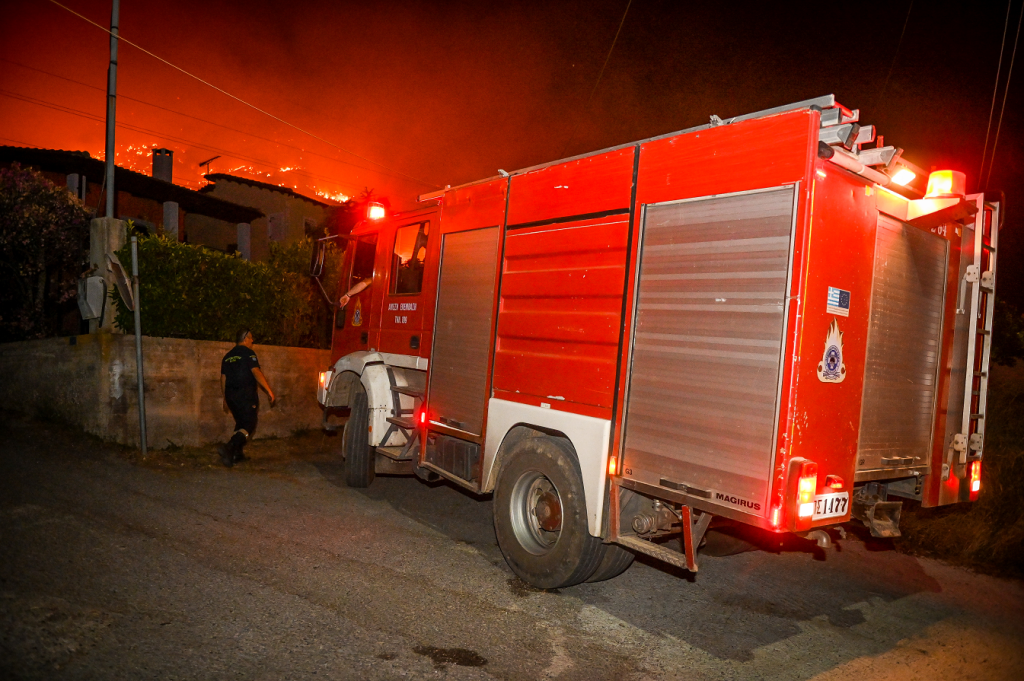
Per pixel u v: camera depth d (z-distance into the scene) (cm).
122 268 773
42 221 1161
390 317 684
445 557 519
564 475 440
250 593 418
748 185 356
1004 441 725
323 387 774
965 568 570
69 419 815
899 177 395
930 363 443
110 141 1100
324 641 362
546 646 379
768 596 480
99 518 538
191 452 807
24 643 328
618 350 412
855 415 362
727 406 354
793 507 327
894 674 373
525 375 483
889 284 407
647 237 402
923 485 446
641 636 402
